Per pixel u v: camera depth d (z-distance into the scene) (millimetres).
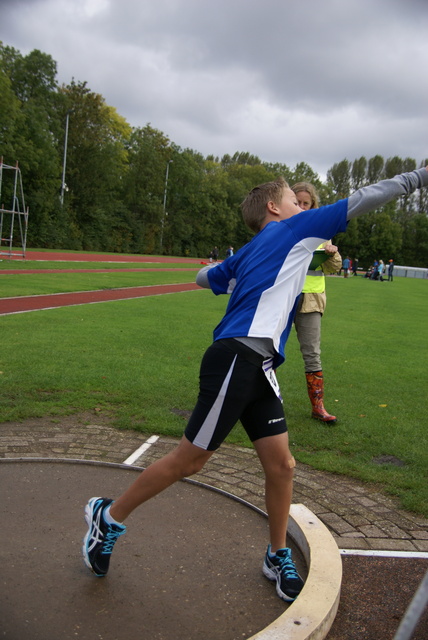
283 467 2406
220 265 2670
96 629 2145
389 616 2371
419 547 2973
